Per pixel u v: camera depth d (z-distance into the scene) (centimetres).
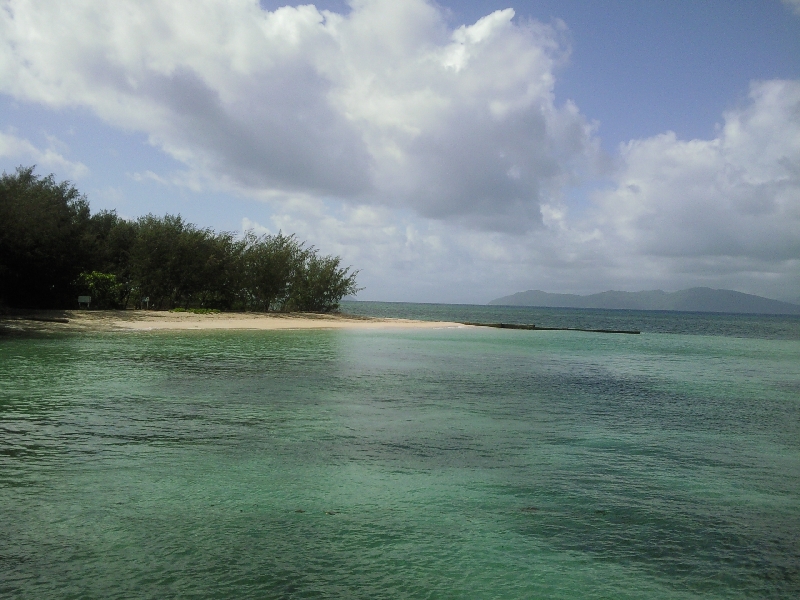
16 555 570
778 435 1227
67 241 4225
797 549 639
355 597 511
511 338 4575
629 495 806
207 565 562
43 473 823
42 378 1684
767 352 4069
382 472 879
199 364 2109
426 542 633
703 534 675
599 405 1555
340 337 3881
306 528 659
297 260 5981
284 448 997
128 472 838
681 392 1884
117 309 4853
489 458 975
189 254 4934
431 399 1541
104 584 518
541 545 635
